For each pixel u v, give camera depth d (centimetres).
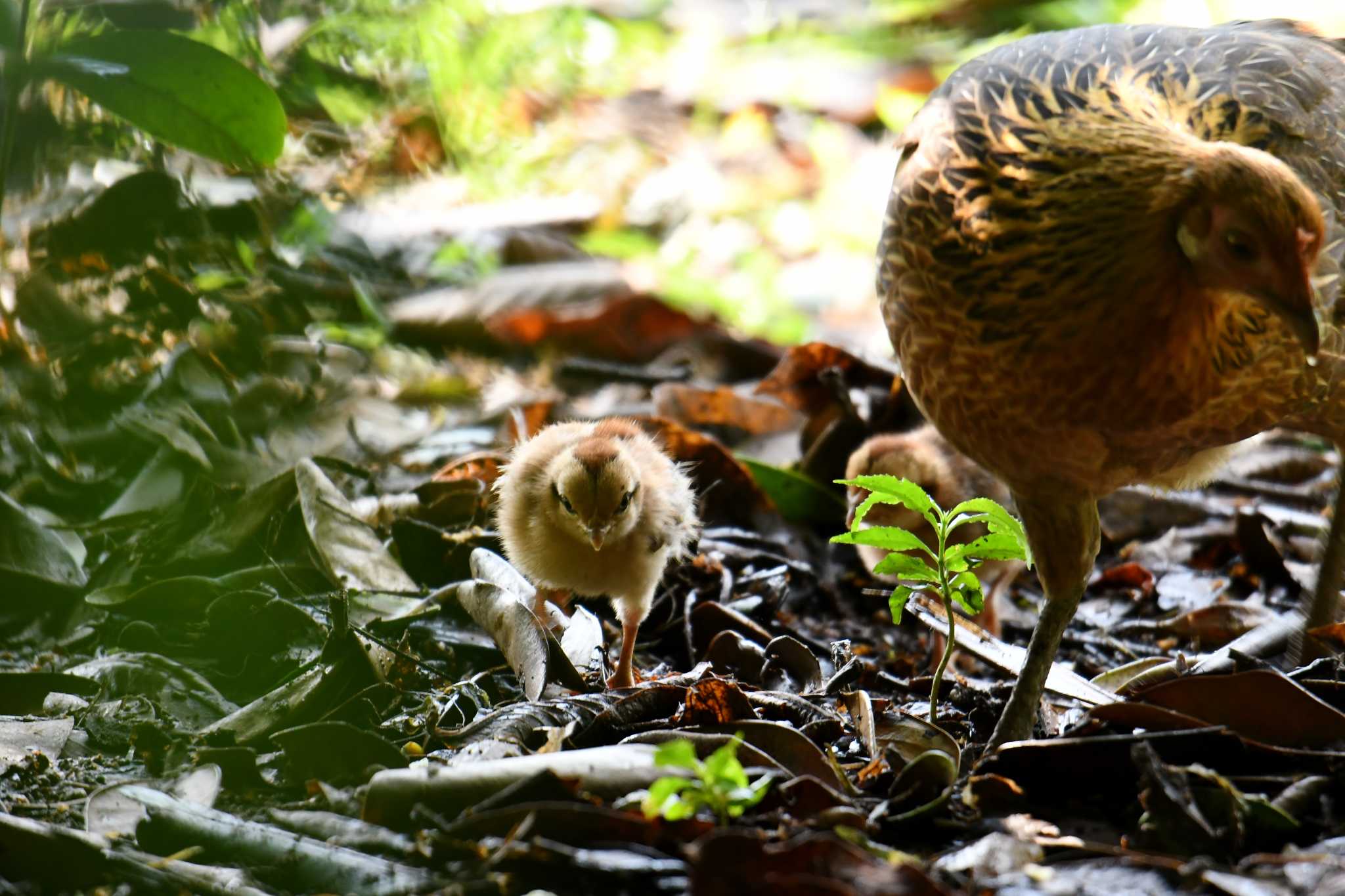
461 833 627
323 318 1483
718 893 564
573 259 1759
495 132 1948
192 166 1336
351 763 726
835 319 1838
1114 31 873
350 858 615
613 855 606
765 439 1340
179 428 1099
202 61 977
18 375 1138
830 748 736
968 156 764
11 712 825
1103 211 714
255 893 595
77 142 1245
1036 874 616
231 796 718
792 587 1137
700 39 2489
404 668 877
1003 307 736
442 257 1670
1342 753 693
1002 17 2484
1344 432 863
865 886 566
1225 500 1269
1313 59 867
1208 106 808
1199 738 691
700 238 1986
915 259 777
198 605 951
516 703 810
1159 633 1073
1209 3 2172
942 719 831
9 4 1063
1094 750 684
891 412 1285
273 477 1030
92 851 613
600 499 893
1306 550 1164
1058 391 737
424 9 1756
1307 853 630
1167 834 636
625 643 938
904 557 775
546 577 971
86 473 1105
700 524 1113
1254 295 688
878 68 2358
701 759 700
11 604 951
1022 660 884
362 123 1647
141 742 780
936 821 666
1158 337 717
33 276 1170
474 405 1424
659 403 1355
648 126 2219
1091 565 808
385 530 1070
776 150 2200
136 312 1187
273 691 830
